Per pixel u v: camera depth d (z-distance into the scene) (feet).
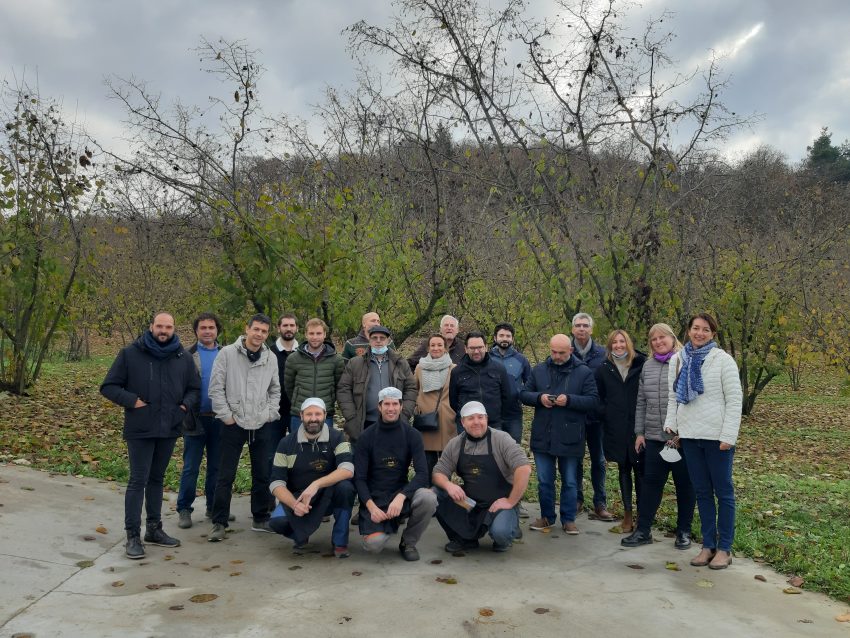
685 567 17.44
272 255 32.45
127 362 17.49
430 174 37.63
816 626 13.87
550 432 20.56
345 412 20.65
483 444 18.79
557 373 20.84
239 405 19.17
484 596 15.21
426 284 40.14
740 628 13.67
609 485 26.81
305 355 21.06
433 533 20.43
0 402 37.88
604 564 17.63
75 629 12.96
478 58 33.58
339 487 17.93
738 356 51.90
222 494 19.19
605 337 33.35
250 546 18.66
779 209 56.44
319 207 36.01
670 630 13.52
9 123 35.78
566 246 34.09
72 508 20.35
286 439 18.61
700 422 17.48
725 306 48.52
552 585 15.99
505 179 35.01
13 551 16.43
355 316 36.27
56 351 65.41
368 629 13.37
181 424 18.21
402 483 18.56
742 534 19.88
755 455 36.73
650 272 34.78
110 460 26.37
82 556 17.02
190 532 19.76
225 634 13.03
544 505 20.86
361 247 37.37
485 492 18.57
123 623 13.34
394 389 18.44
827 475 32.04
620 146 34.55
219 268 33.78
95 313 55.52
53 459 25.88
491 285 42.57
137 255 49.26
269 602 14.67
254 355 19.48
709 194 39.17
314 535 19.94
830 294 49.21
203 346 21.12
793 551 18.54
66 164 37.04
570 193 34.37
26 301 38.19
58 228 37.88
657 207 33.37
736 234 48.98
